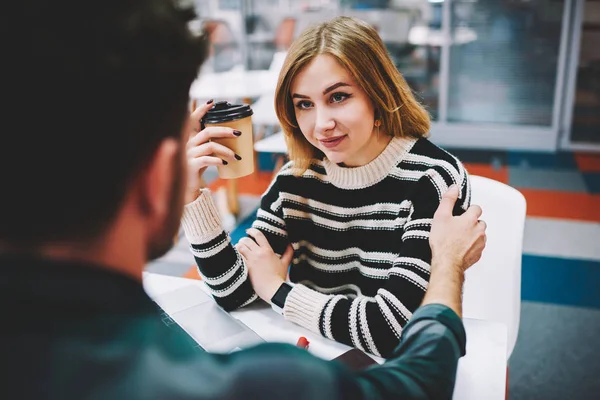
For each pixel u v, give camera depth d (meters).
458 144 5.50
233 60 6.00
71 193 0.31
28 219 0.31
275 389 0.36
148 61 0.32
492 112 5.43
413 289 0.95
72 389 0.30
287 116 1.09
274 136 3.09
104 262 0.34
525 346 2.23
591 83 5.28
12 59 0.29
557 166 4.73
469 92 5.46
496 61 5.29
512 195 1.28
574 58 4.99
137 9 0.32
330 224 1.17
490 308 1.29
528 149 5.29
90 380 0.31
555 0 4.95
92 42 0.30
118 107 0.31
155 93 0.34
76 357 0.31
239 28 6.08
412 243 0.99
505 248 1.28
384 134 1.08
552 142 5.21
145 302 0.37
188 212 1.05
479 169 4.70
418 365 0.50
